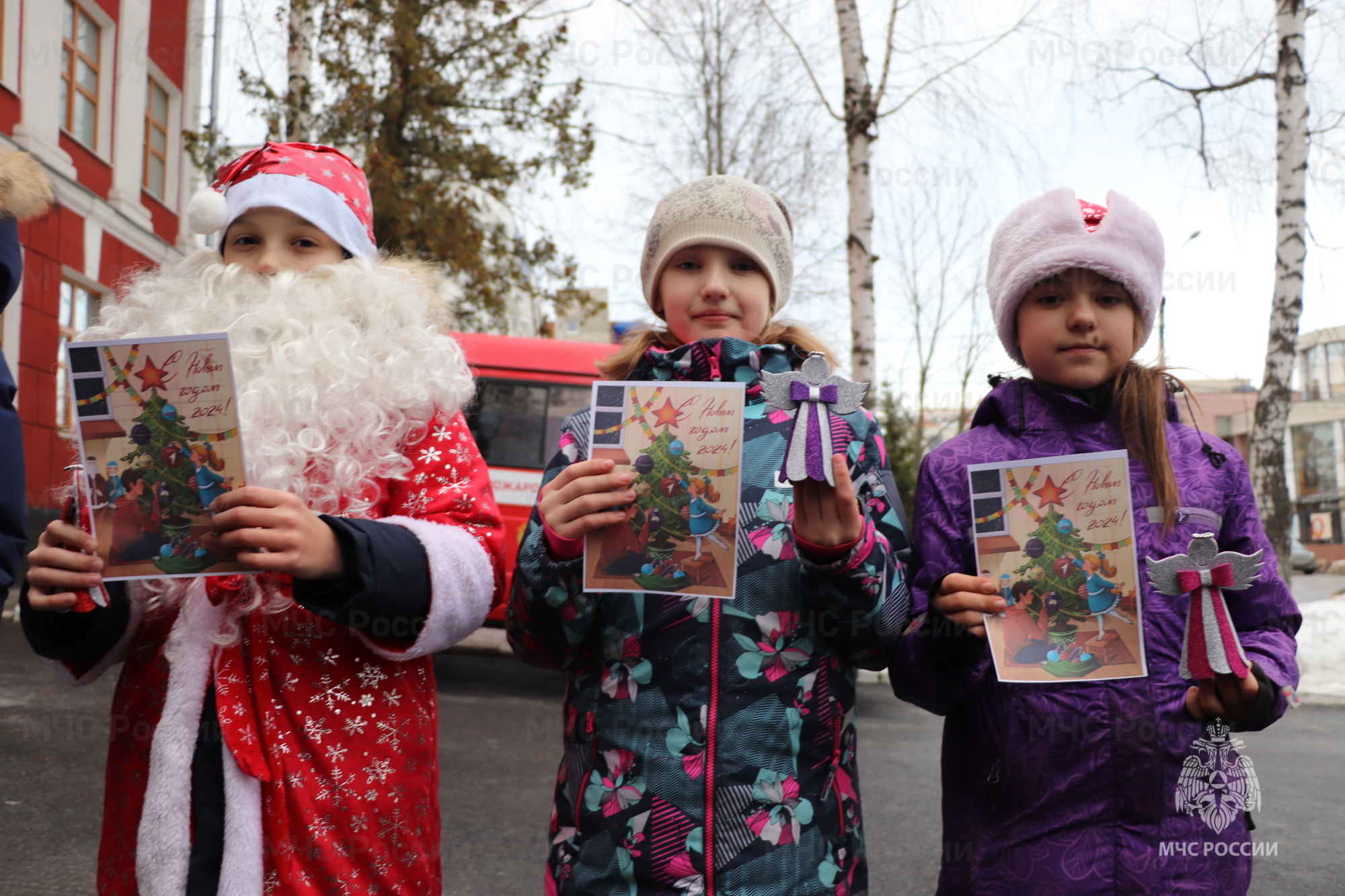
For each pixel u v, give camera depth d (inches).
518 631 63.6
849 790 60.1
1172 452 63.4
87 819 121.0
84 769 139.6
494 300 486.3
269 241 62.0
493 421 243.3
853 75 348.5
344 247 63.4
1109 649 56.6
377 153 436.1
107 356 49.6
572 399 245.8
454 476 57.7
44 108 384.8
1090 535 57.4
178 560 48.8
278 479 53.2
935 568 64.2
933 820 145.1
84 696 183.0
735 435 56.0
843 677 60.9
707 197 68.1
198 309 59.1
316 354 55.8
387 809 52.7
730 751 56.7
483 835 127.5
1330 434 1449.3
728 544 55.6
